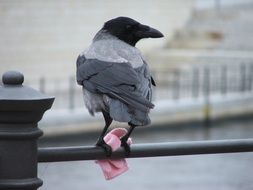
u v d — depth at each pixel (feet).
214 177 73.61
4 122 13.97
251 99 110.83
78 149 15.52
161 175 74.08
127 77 16.74
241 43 137.18
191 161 80.28
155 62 129.18
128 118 15.79
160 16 131.34
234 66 124.88
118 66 16.99
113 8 120.78
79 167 76.84
